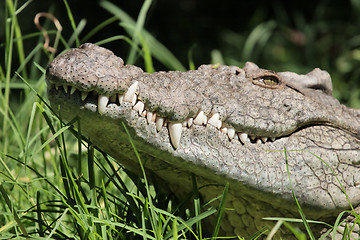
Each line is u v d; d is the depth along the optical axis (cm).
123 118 512
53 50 906
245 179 579
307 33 1883
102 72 494
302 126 643
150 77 547
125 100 512
